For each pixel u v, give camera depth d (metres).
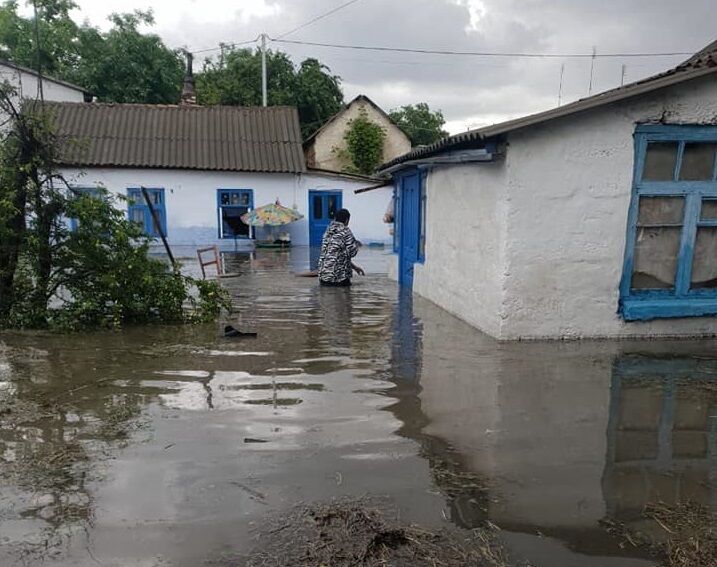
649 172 6.67
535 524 3.12
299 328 7.67
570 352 6.36
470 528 3.07
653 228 6.78
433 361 6.07
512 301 6.74
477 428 4.37
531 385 5.32
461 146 7.19
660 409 4.76
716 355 6.26
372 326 7.77
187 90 26.27
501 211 6.66
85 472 3.63
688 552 2.88
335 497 3.36
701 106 6.53
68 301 7.87
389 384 5.35
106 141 21.22
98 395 5.02
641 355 6.25
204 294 8.38
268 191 22.03
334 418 4.53
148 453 3.89
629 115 6.48
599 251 6.72
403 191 11.77
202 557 2.80
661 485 3.56
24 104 8.10
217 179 21.62
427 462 3.81
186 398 4.96
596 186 6.59
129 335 7.29
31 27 27.84
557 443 4.12
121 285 7.94
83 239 7.84
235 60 31.88
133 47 29.95
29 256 7.74
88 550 2.85
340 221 11.57
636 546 2.94
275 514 3.17
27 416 4.54
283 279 12.60
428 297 9.88
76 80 28.77
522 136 6.42
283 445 4.03
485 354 6.29
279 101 30.78
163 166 20.95
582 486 3.53
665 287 6.94
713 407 4.81
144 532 3.00
